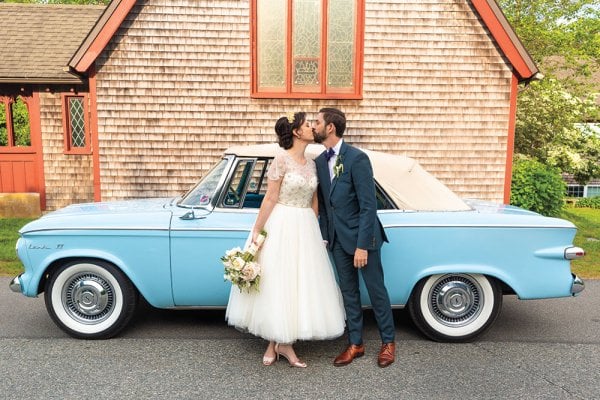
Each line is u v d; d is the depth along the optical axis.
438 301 4.05
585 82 16.03
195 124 8.67
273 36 8.57
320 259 3.54
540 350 3.96
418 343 4.08
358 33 8.52
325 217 3.68
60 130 10.45
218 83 8.59
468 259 3.93
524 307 5.08
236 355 3.81
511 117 8.76
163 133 8.66
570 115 12.88
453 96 8.71
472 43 8.58
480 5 8.35
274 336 3.42
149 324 4.46
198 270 3.96
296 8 8.48
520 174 10.24
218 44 8.51
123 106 8.55
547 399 3.18
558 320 4.68
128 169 8.71
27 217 10.44
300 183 3.45
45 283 4.13
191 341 4.07
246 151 4.10
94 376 3.44
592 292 5.60
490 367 3.64
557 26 14.29
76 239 3.93
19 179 10.63
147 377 3.43
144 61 8.48
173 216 4.00
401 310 4.95
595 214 14.34
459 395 3.22
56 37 11.23
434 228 3.90
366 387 3.32
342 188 3.52
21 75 9.95
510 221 3.96
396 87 8.69
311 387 3.31
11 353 3.80
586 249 7.79
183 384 3.34
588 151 14.88
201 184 4.23
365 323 4.53
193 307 4.09
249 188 4.40
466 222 3.92
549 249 3.96
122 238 3.93
